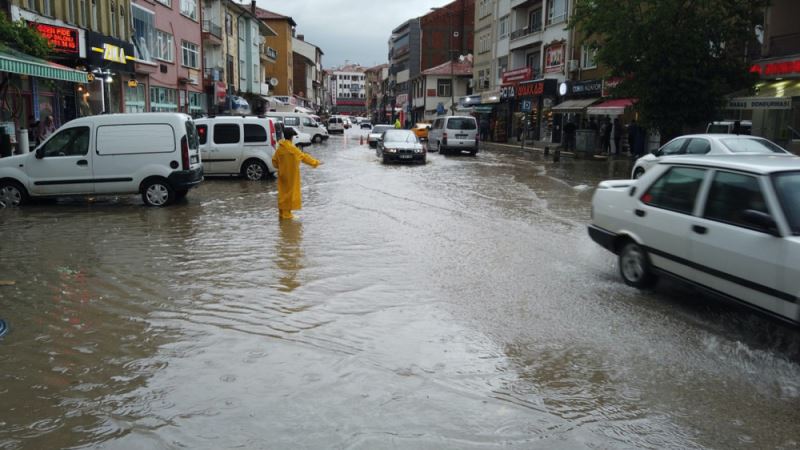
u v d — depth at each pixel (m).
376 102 158.50
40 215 12.51
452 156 32.50
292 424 4.00
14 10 20.36
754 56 25.41
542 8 45.41
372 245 9.66
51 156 13.52
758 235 5.56
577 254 9.23
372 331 5.79
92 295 6.83
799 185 5.67
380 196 15.77
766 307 5.46
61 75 18.14
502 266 8.41
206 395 4.40
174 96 38.66
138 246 9.46
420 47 87.88
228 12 53.03
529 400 4.43
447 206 14.10
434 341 5.55
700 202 6.40
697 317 6.32
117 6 29.05
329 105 184.88
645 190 7.27
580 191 17.20
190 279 7.53
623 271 7.56
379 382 4.66
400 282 7.51
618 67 23.42
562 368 5.00
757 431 4.03
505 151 38.22
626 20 22.64
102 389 4.49
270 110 69.94
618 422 4.13
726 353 5.35
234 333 5.66
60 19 23.62
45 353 5.15
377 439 3.84
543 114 46.34
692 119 23.06
